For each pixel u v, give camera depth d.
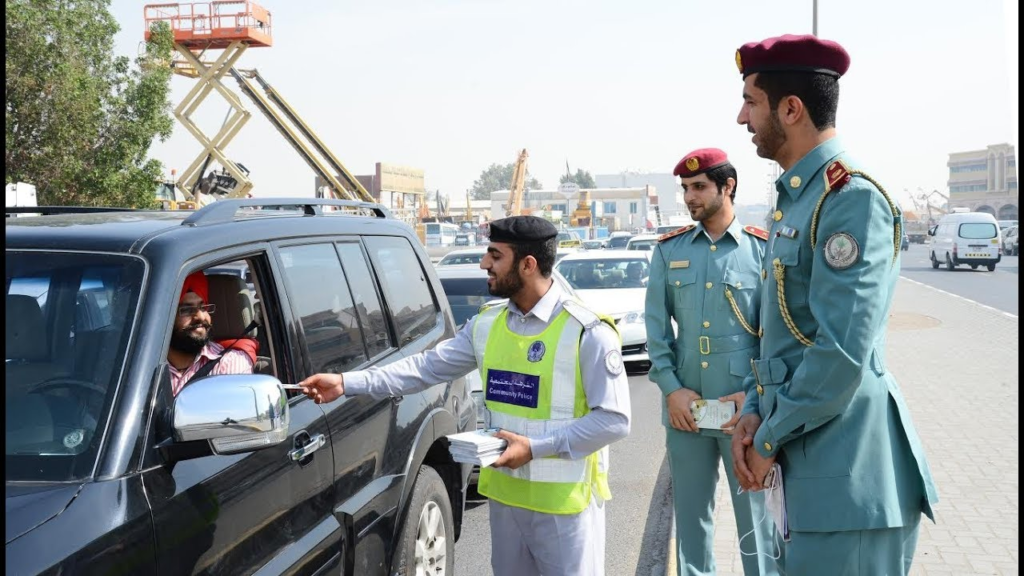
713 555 4.27
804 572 2.61
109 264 2.67
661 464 7.44
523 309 3.05
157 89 23.31
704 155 4.14
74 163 22.02
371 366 3.81
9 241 2.76
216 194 36.16
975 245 34.47
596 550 3.09
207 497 2.50
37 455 2.29
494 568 3.17
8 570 1.94
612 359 2.94
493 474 3.10
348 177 40.56
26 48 21.12
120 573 2.14
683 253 4.27
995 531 5.05
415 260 4.82
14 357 2.50
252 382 2.38
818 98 2.60
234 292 3.81
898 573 2.66
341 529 3.25
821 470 2.57
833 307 2.44
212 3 36.44
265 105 38.38
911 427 2.67
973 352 12.43
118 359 2.46
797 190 2.64
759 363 2.73
